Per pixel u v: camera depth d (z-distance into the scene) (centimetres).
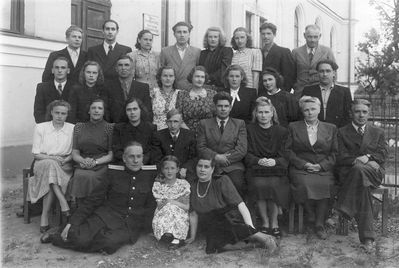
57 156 552
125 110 549
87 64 580
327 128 556
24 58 782
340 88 602
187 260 457
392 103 771
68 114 578
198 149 557
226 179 512
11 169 769
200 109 597
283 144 551
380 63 1270
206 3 1279
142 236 527
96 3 970
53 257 460
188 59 682
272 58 678
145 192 516
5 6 764
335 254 473
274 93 610
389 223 578
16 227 543
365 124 554
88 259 457
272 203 530
